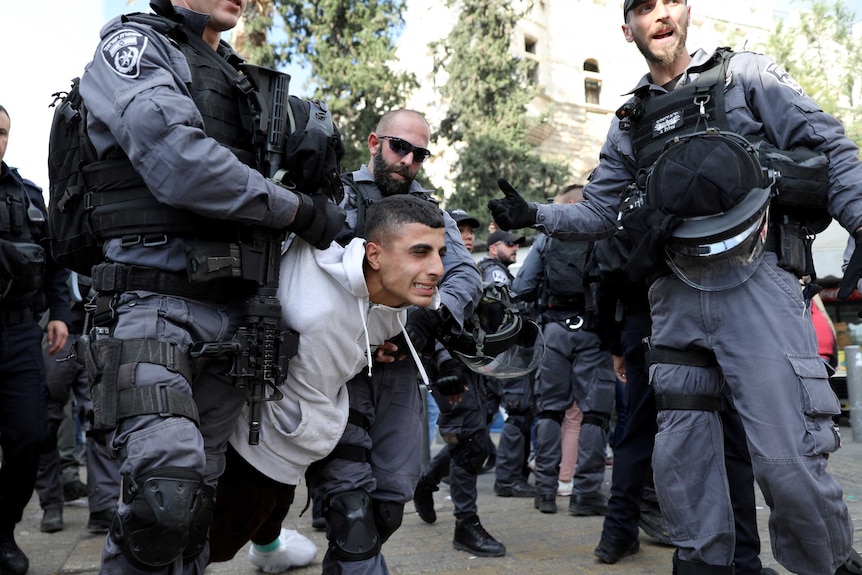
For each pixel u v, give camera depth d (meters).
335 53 17.66
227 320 1.83
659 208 2.18
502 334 2.57
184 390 1.69
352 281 1.86
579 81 25.41
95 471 4.29
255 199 1.70
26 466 3.42
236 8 2.01
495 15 19.02
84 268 1.95
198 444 1.67
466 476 3.74
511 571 3.36
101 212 1.77
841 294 2.03
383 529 2.33
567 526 4.27
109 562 1.66
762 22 25.58
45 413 3.48
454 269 2.65
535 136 23.53
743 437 2.86
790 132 2.20
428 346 2.61
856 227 2.07
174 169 1.63
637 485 3.43
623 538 3.43
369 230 1.99
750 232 2.05
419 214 1.95
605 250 3.38
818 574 2.08
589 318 3.91
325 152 1.87
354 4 17.44
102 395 1.65
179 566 1.69
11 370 3.41
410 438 2.37
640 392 3.41
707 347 2.21
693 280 2.17
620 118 2.50
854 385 7.08
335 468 2.16
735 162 2.07
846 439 7.35
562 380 4.68
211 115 1.81
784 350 2.09
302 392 1.91
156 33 1.78
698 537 2.25
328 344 1.87
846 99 17.66
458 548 3.75
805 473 2.02
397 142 2.70
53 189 1.91
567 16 25.39
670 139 2.27
